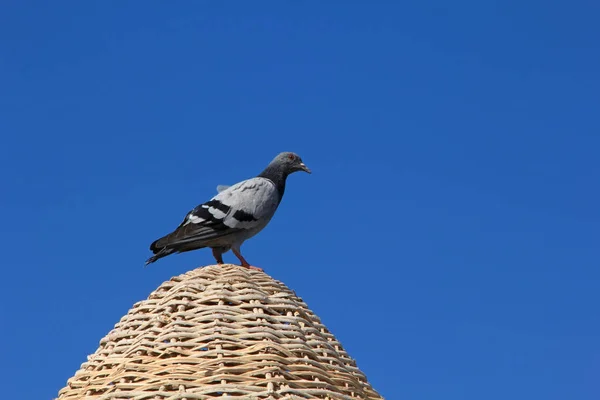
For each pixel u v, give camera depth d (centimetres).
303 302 1386
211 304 1266
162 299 1302
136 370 1195
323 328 1370
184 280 1319
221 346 1191
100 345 1334
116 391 1164
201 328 1216
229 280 1308
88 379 1262
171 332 1215
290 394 1148
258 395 1129
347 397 1209
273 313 1281
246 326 1229
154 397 1138
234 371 1158
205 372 1154
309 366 1210
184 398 1121
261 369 1162
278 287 1362
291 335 1249
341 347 1373
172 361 1176
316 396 1178
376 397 1330
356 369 1342
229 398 1112
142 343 1230
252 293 1284
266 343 1200
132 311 1339
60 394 1294
